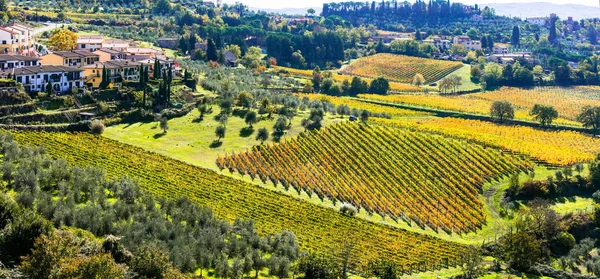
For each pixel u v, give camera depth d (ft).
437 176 570.05
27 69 606.14
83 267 243.60
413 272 383.65
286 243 370.53
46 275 244.42
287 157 571.28
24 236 271.08
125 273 264.93
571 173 570.46
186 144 588.91
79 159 493.36
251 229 392.47
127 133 599.16
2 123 541.75
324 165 569.64
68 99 609.01
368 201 504.43
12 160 433.89
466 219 500.74
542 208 478.59
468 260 388.98
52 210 332.39
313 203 492.13
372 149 612.70
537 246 408.26
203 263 317.22
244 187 496.64
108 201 385.70
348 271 367.04
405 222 486.38
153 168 504.43
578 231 476.13
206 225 374.22
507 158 619.26
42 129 555.69
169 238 339.36
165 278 274.57
